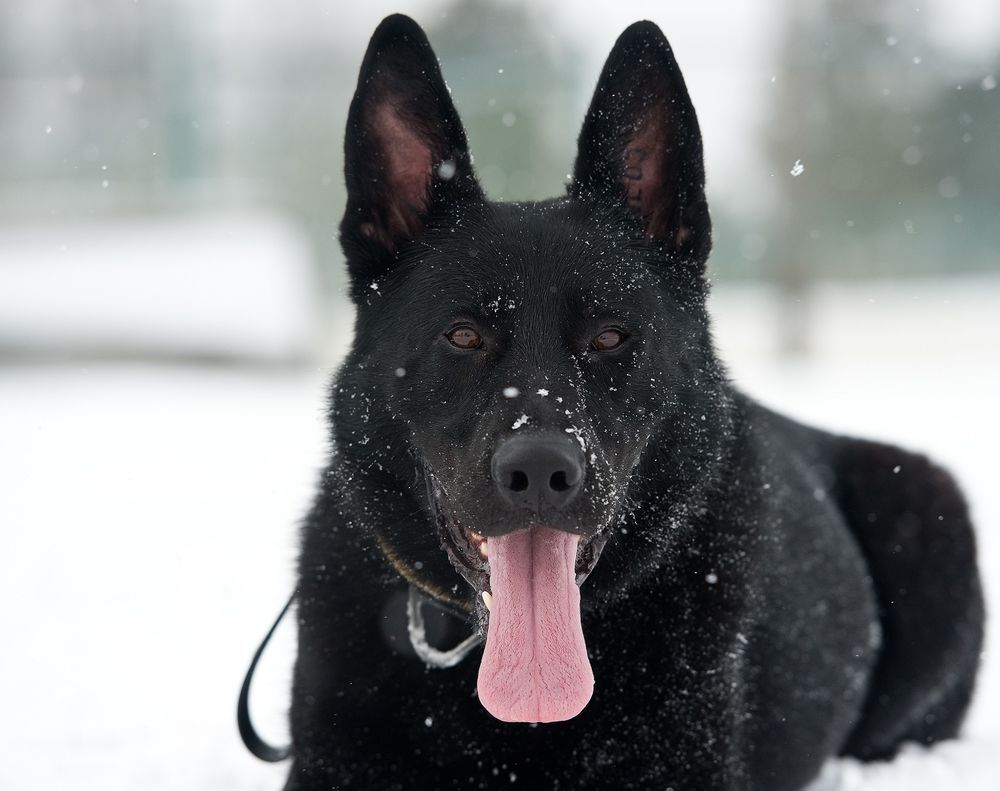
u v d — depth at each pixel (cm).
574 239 427
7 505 1108
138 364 2370
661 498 428
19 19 3159
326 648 430
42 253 2428
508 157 2356
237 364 2361
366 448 433
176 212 2884
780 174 2900
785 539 489
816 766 510
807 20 3014
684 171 448
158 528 996
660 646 422
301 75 3294
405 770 416
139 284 2389
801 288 2750
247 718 470
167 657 659
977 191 3591
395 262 446
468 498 379
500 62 2361
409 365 418
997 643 711
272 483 1187
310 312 2523
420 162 450
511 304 410
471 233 430
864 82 3122
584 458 372
